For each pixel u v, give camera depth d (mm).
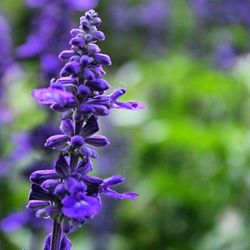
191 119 14156
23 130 11758
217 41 16188
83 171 4453
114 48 21328
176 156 12758
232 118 13883
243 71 13867
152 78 15062
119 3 21656
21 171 8906
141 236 11492
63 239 4500
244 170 11609
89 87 4281
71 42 4332
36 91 3842
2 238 10094
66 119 4434
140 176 12484
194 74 14750
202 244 10828
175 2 18953
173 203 11867
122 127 13617
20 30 20125
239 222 10805
